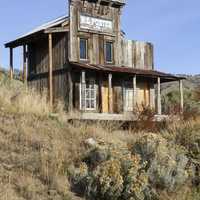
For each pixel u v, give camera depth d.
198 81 53.81
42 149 12.52
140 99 28.67
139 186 10.94
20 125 14.22
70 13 25.89
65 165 11.98
